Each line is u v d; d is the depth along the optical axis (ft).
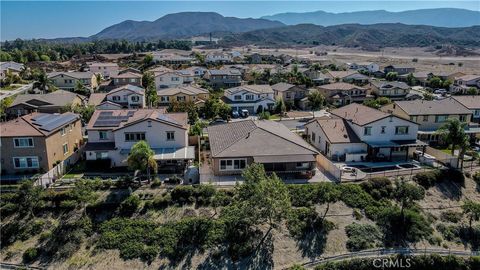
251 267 104.63
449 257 109.81
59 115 169.07
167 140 154.81
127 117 166.71
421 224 120.06
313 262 106.73
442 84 389.80
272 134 151.74
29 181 117.08
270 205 106.32
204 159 162.61
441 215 127.34
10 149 139.74
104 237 110.11
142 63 559.79
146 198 122.72
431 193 135.95
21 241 110.22
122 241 109.40
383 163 159.43
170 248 107.55
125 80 361.10
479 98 220.84
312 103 281.13
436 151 162.20
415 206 127.54
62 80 360.89
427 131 189.98
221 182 135.23
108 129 156.15
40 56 606.14
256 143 146.20
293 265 104.63
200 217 116.37
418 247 113.91
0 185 129.08
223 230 112.57
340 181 137.08
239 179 138.10
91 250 107.76
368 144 161.27
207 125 214.90
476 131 189.47
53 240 109.50
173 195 122.62
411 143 161.99
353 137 165.78
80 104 257.55
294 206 123.13
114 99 277.85
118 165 152.66
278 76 424.46
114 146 153.58
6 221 114.73
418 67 592.60
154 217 117.19
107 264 104.01
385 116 163.12
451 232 120.57
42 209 117.70
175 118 170.30
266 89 304.50
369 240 113.50
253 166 116.98
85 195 117.70
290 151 143.02
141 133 152.25
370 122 162.40
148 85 353.92
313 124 185.78
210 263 104.94
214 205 120.88
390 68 501.15
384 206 125.90
